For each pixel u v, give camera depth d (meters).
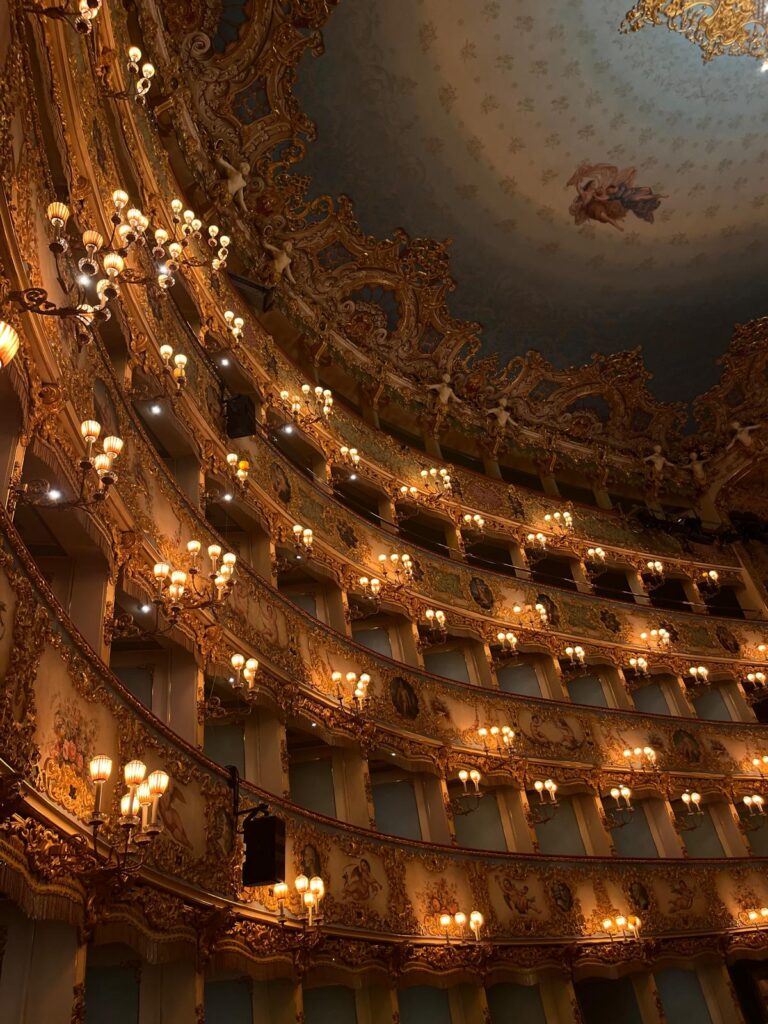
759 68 23.45
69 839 6.67
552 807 18.75
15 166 7.64
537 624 21.48
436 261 24.14
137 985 8.62
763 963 19.05
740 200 25.42
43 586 6.86
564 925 15.75
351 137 21.28
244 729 12.84
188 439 13.17
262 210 20.48
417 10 20.28
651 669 23.05
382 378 23.78
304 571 16.75
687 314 27.45
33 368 7.88
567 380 27.72
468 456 26.36
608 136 23.64
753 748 22.45
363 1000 12.32
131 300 11.98
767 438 28.83
